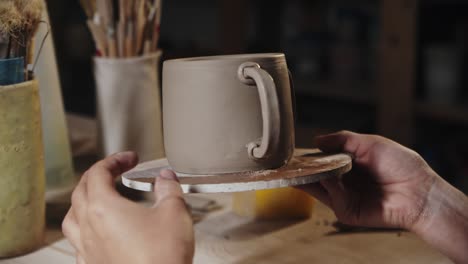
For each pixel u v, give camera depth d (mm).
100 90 936
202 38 2797
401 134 1878
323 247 738
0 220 717
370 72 2141
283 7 2504
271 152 634
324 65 2311
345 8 2201
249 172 647
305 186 793
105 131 944
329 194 792
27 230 734
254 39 2586
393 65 1848
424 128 2051
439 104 1812
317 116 2385
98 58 928
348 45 2186
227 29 2340
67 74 2805
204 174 649
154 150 959
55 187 906
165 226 576
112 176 647
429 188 760
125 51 931
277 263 708
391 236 762
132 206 594
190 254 575
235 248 743
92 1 937
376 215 772
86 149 1097
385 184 780
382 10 1840
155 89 957
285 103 651
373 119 2221
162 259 562
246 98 637
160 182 612
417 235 765
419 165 765
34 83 727
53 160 896
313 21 2367
